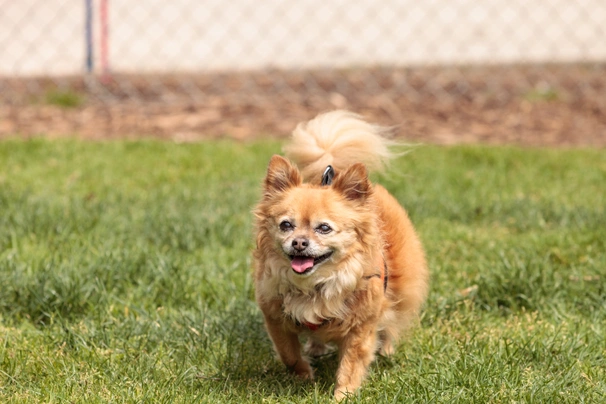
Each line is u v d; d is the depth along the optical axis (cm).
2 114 1911
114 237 1071
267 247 723
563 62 2617
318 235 692
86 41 2355
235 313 865
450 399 673
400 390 690
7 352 759
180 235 1081
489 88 2288
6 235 1071
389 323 787
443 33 2869
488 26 2941
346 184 719
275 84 2305
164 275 934
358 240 712
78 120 1883
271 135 1778
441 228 1148
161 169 1445
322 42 2795
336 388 719
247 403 689
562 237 1086
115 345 794
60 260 948
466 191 1338
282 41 2789
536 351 773
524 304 911
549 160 1536
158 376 732
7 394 689
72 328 810
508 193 1338
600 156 1578
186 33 2833
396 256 790
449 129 1862
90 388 700
